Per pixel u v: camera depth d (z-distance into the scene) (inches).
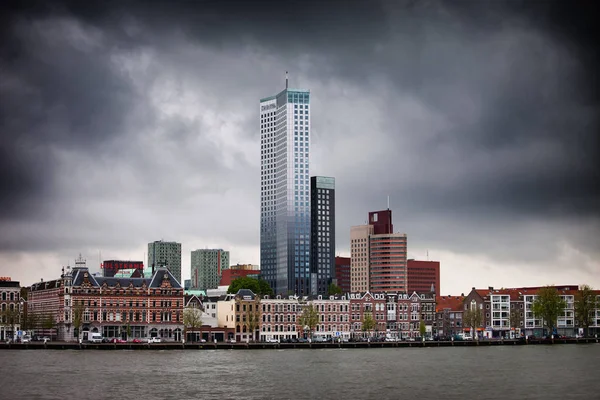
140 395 7445.9
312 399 7288.4
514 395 7504.9
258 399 7268.7
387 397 7401.6
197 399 7253.9
